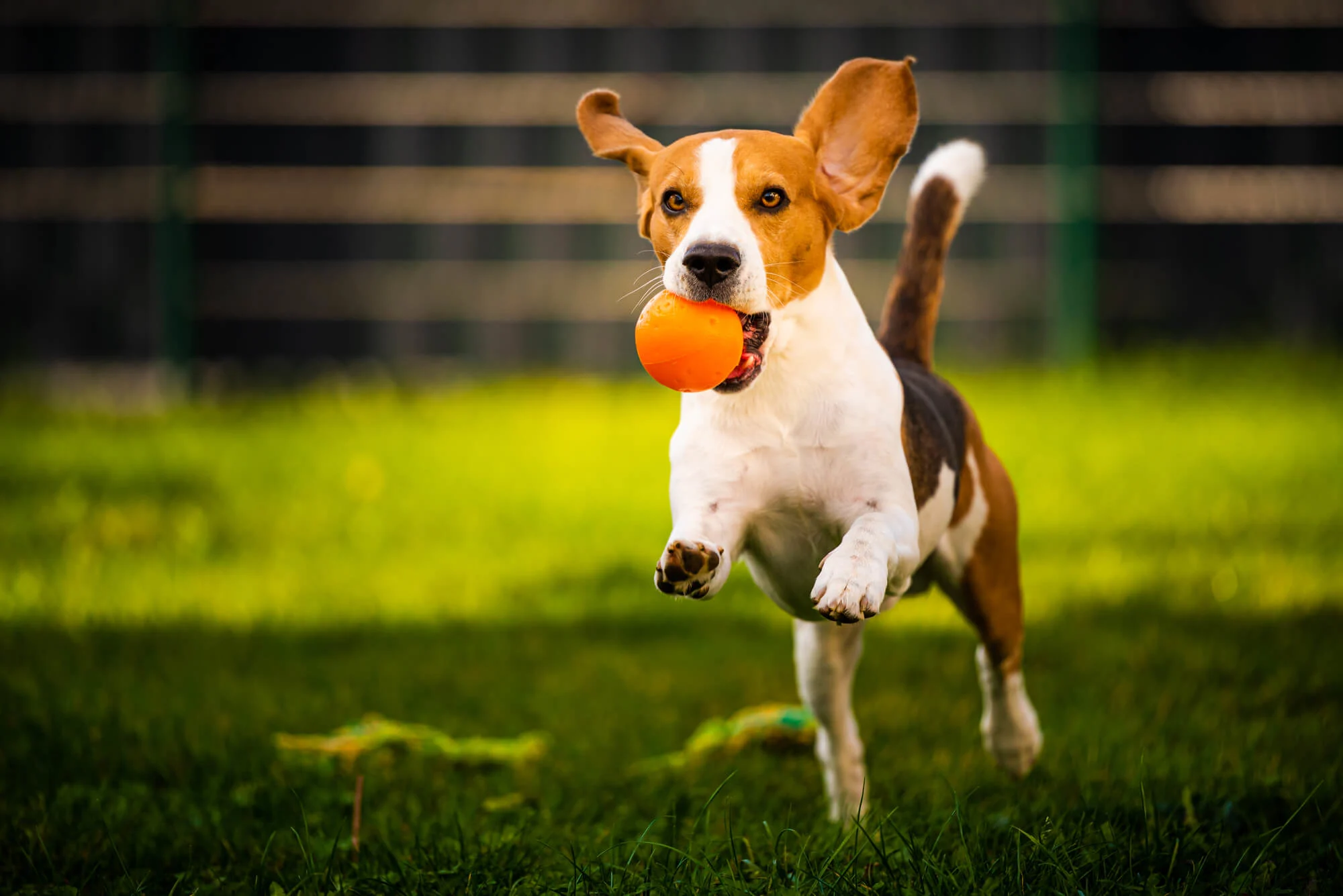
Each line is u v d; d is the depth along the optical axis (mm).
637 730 7516
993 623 6059
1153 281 20062
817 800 6234
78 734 6824
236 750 6773
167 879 5145
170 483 14055
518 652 9109
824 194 5293
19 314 20094
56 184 19953
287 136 20125
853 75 5570
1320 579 9750
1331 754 6238
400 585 10664
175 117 19875
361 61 20125
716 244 4945
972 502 5906
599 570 11047
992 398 17609
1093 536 11383
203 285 20234
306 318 20344
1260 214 19922
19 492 13547
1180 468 13602
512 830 5449
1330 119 19781
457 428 16984
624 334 20391
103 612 9703
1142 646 8500
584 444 15852
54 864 5207
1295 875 4742
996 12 19953
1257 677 7805
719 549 4867
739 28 20219
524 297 20375
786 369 5219
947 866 4688
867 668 8438
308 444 16156
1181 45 19812
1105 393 17781
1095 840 4887
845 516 5238
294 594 10359
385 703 7980
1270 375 18484
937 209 6492
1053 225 20031
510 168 20297
